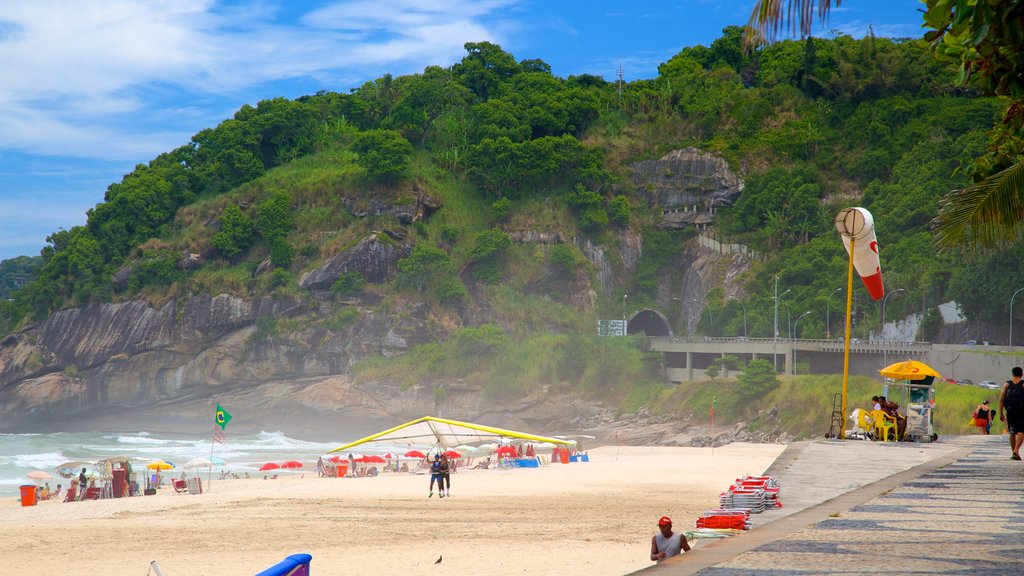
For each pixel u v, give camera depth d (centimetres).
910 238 15625
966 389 9238
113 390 19000
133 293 19638
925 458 1950
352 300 18812
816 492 1374
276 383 18375
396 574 1892
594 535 2475
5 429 18988
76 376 19212
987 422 3089
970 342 12281
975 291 12112
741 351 13912
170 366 18950
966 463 1770
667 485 4488
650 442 12862
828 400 11106
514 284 19688
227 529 2838
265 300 18912
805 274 17500
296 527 2839
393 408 17075
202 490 4872
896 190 18038
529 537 2445
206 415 18412
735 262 19912
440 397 16738
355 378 17638
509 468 6269
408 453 7206
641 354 15700
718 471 5541
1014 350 10394
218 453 11381
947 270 13262
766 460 6688
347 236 19788
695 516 2983
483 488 4359
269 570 804
